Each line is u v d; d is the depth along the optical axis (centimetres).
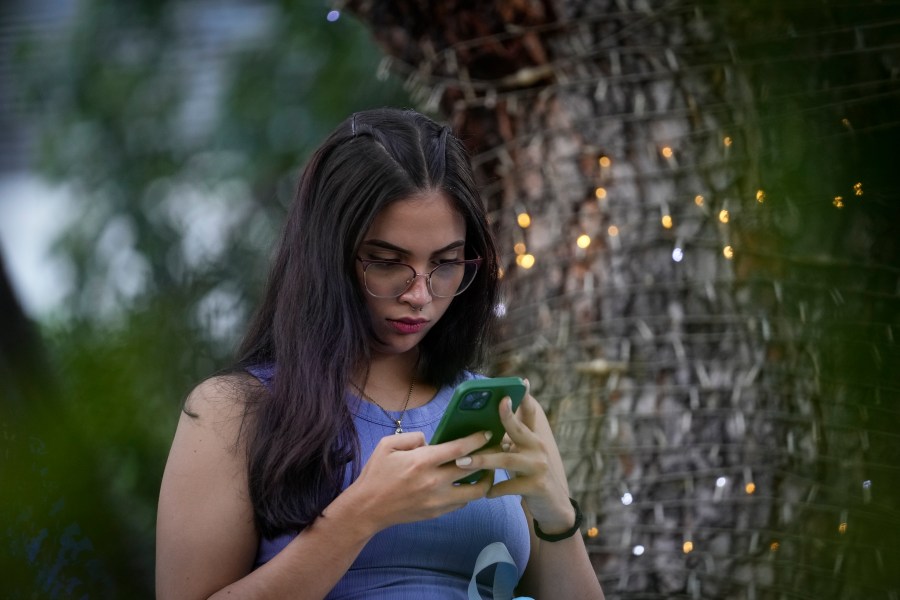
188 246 741
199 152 771
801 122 426
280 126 756
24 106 827
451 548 328
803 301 428
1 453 351
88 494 369
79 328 662
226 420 320
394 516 294
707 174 439
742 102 434
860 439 419
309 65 759
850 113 421
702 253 439
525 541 342
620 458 436
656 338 439
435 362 351
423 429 339
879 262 418
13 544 347
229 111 765
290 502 312
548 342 448
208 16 802
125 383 545
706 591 430
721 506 430
